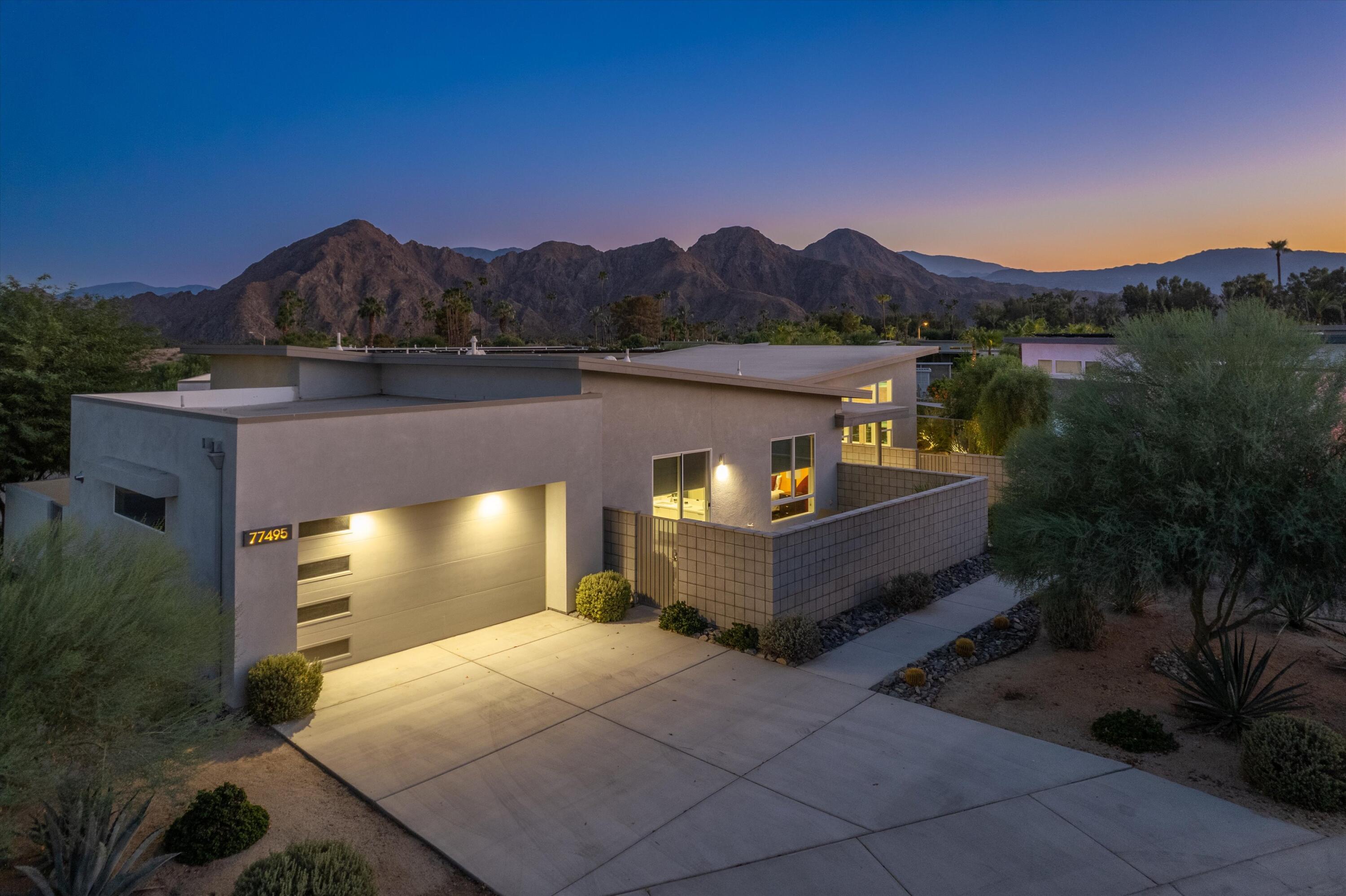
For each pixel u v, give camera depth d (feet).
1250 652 37.58
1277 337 30.32
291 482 31.48
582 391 44.65
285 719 29.84
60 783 19.19
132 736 20.48
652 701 31.83
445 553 39.04
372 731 29.30
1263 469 28.55
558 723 29.86
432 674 34.76
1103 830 22.50
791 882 20.30
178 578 25.76
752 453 56.95
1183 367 30.94
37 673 18.69
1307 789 23.49
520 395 48.88
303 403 52.90
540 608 43.47
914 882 20.18
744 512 56.54
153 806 23.91
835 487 65.77
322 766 26.76
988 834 22.34
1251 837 22.13
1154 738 27.81
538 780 25.68
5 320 60.34
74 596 19.75
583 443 43.19
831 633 39.88
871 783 25.31
